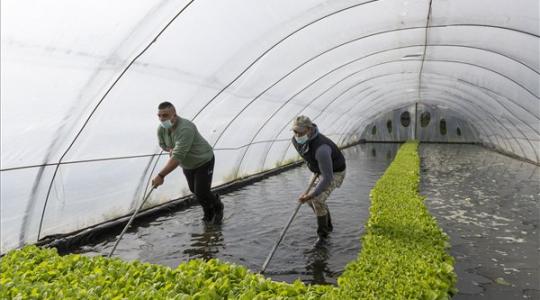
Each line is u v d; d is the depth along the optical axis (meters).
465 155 23.02
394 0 7.21
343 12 7.58
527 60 9.44
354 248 6.32
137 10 4.82
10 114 4.68
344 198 10.36
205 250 6.37
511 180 13.21
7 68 4.28
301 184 12.98
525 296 4.72
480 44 9.80
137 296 3.09
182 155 6.42
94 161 6.75
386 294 3.60
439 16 8.05
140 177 8.13
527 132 17.56
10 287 3.32
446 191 11.41
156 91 6.75
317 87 13.45
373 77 16.52
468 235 7.05
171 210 9.14
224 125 10.21
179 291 3.36
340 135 27.20
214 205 7.85
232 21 6.28
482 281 5.14
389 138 35.00
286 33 7.64
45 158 5.71
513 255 6.02
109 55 5.20
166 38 5.69
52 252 4.48
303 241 6.73
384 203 7.83
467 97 21.91
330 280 5.16
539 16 6.78
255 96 10.16
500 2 6.89
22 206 5.75
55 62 4.66
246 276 3.70
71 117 5.52
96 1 4.32
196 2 5.31
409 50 11.38
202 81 7.52
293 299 3.17
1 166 5.19
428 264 4.44
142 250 6.43
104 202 7.39
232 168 12.53
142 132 7.30
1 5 3.73
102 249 6.50
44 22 4.12
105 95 5.77
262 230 7.41
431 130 33.97
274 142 15.05
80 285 3.44
